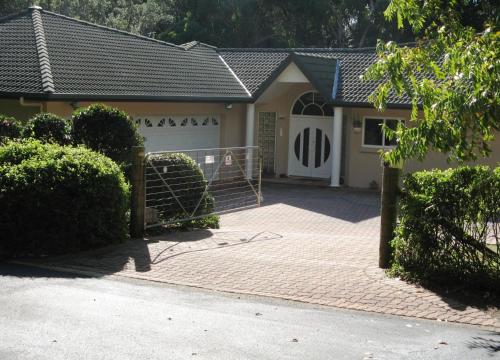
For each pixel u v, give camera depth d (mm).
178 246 11641
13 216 10641
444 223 9023
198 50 27062
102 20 42094
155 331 6922
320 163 26312
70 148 11711
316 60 24625
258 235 13578
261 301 8359
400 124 8773
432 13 9867
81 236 11055
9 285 8641
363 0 44469
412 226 9297
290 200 21266
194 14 40875
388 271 9773
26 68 18797
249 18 41281
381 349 6609
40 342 6465
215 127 24609
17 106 18828
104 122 15305
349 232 16219
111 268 9930
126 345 6469
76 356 6121
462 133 8234
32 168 10672
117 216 11570
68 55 20469
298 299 8469
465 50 8156
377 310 8086
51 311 7492
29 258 10531
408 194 9555
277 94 26000
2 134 15367
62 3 41375
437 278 9070
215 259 10625
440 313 8000
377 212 19547
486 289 8789
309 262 10602
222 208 18734
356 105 23422
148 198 13492
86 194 10891
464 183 8969
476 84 7688
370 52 26625
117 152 15336
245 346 6547
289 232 15219
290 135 26703
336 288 8977
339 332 7133
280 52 27656
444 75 8859
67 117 18531
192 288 8914
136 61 22641
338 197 22250
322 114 26141
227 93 23812
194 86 22969
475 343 6918
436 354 6516
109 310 7637
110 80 20156
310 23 44469
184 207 14148
